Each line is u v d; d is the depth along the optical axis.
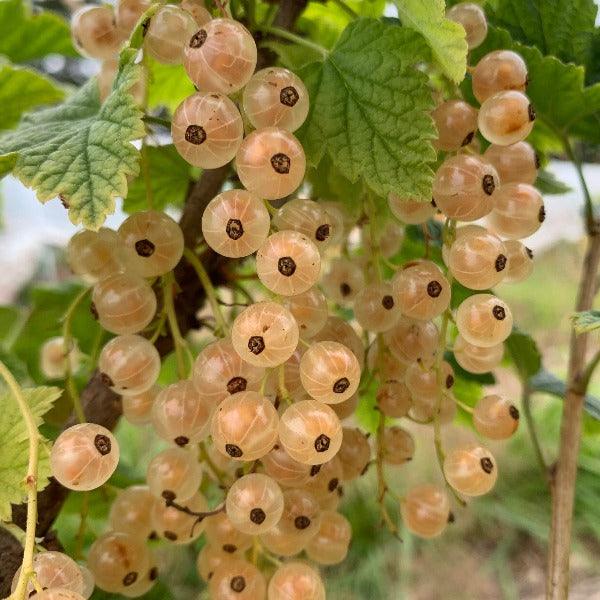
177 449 0.13
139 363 0.13
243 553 0.14
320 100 0.13
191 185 0.16
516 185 0.14
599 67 0.17
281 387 0.12
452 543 0.48
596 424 0.19
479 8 0.14
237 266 0.17
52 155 0.12
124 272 0.13
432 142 0.13
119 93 0.12
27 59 0.25
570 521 0.15
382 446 0.14
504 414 0.14
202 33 0.11
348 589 0.43
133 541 0.14
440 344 0.14
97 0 0.36
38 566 0.11
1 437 0.13
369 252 0.16
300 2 0.16
